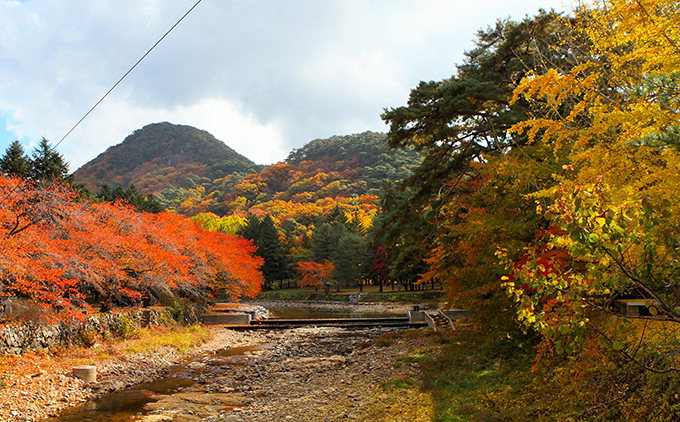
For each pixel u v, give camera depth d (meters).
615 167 4.66
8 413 11.20
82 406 12.58
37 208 15.83
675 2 4.23
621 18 4.78
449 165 18.48
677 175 4.08
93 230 17.95
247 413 11.53
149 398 13.51
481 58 18.09
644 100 4.52
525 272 4.66
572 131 5.47
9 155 33.03
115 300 27.33
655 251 4.03
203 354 22.25
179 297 31.83
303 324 34.78
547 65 10.11
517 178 10.01
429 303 51.72
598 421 5.78
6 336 15.38
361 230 80.19
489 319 11.99
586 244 3.80
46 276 14.52
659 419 4.95
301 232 97.62
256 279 40.88
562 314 4.60
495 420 7.62
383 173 150.75
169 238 25.38
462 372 11.61
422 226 18.48
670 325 5.57
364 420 9.32
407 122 17.47
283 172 186.88
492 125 14.65
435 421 8.35
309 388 13.77
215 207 148.75
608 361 5.73
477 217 11.73
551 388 7.46
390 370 14.30
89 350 18.34
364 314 48.25
